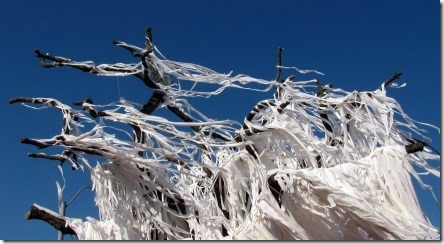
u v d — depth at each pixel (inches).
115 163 211.6
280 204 212.1
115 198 211.8
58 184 203.8
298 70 234.7
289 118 227.3
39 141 199.5
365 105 233.6
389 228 191.5
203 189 247.6
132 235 211.2
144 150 208.5
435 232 203.2
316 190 202.2
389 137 231.0
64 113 207.0
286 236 202.8
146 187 220.8
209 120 221.5
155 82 221.3
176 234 218.7
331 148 218.2
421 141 215.5
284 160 237.8
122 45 217.2
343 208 197.6
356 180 203.9
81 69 216.1
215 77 223.1
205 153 238.1
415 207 206.5
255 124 221.3
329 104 236.8
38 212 200.8
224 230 229.5
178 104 224.7
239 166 227.9
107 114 209.6
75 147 202.4
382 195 208.7
